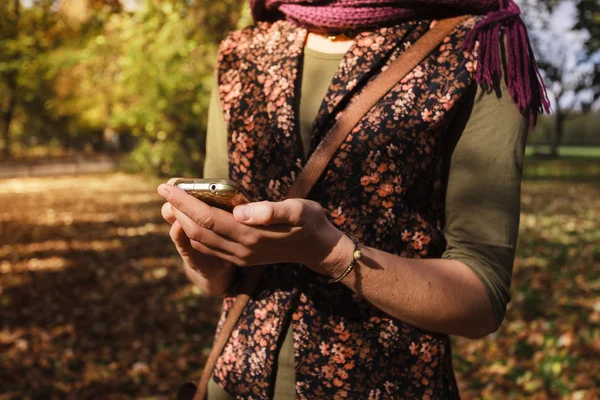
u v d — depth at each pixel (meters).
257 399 1.10
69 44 13.05
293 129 1.06
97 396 4.66
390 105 1.00
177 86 16.77
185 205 0.79
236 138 1.12
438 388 1.05
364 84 1.02
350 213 1.01
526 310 6.21
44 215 14.52
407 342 1.03
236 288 1.15
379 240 1.01
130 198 18.45
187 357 5.40
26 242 10.88
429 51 1.01
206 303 6.96
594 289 6.98
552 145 43.00
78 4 7.45
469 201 1.01
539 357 4.95
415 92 1.00
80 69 29.22
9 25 8.93
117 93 21.59
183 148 22.80
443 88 1.00
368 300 0.94
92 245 10.61
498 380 4.64
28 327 6.11
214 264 1.06
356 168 1.00
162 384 4.87
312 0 1.05
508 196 1.01
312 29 1.08
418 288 0.92
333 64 1.08
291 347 1.07
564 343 5.22
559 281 7.34
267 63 1.12
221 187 0.78
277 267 1.09
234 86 1.15
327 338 1.04
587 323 5.78
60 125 38.91
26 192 20.38
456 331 0.98
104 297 7.21
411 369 1.04
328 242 0.86
